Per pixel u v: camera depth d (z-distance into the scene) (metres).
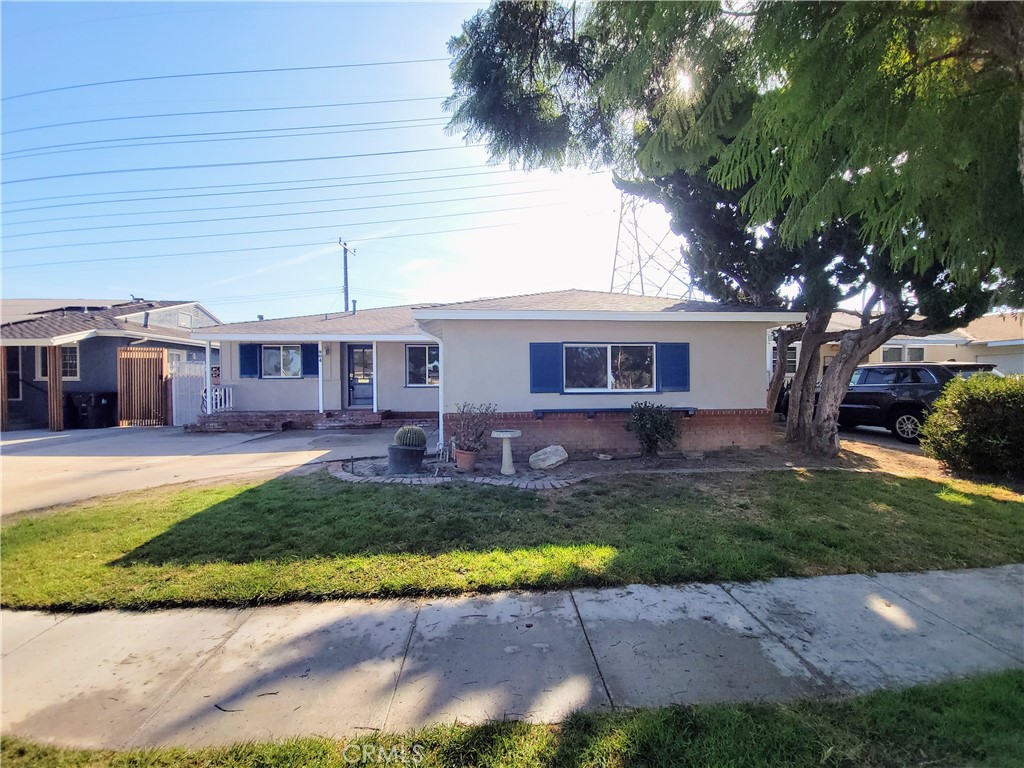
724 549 4.25
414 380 15.31
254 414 14.14
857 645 2.91
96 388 16.55
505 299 9.81
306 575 3.80
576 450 8.57
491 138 5.56
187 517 5.20
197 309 23.69
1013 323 19.64
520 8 4.66
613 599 3.47
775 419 13.48
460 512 5.35
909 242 3.13
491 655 2.82
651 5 2.79
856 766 2.00
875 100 2.45
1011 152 2.54
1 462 8.97
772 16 2.37
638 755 2.07
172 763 2.06
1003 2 2.12
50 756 2.11
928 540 4.51
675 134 3.40
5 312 22.67
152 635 3.06
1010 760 2.02
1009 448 6.64
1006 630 3.07
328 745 2.15
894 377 10.69
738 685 2.53
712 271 9.38
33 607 3.38
